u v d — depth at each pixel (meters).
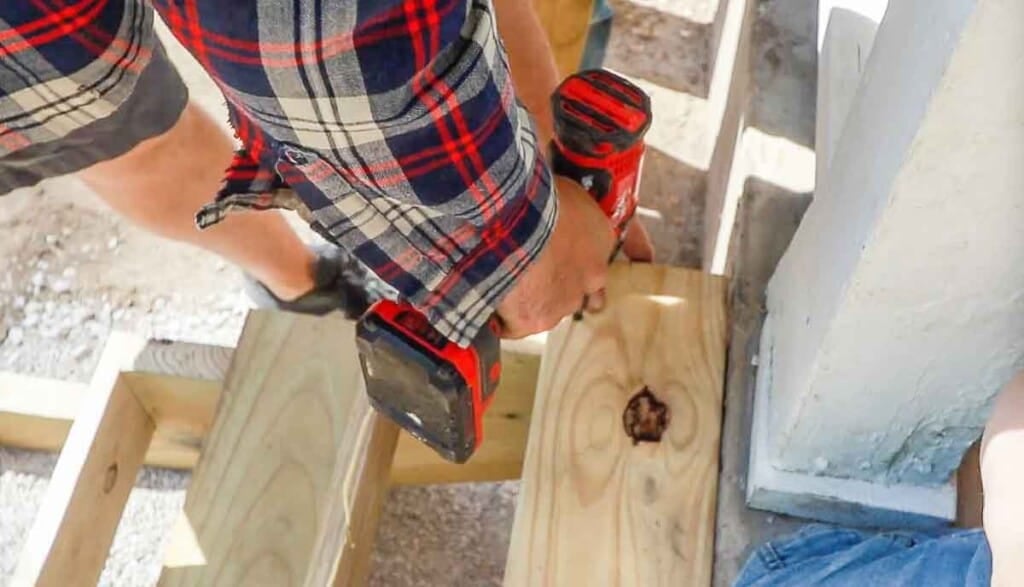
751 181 1.28
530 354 1.24
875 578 0.89
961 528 0.99
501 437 1.37
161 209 1.36
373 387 0.94
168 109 1.18
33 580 1.10
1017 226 0.68
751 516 1.04
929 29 0.63
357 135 0.67
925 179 0.66
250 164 0.79
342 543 1.08
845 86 1.25
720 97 1.72
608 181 0.98
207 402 1.27
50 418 1.50
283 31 0.61
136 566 1.62
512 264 0.80
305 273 1.58
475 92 0.67
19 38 0.93
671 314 1.14
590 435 1.07
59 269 1.83
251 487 1.11
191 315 1.80
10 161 1.08
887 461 0.97
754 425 1.06
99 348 1.78
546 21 1.38
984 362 0.81
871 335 0.81
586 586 1.00
